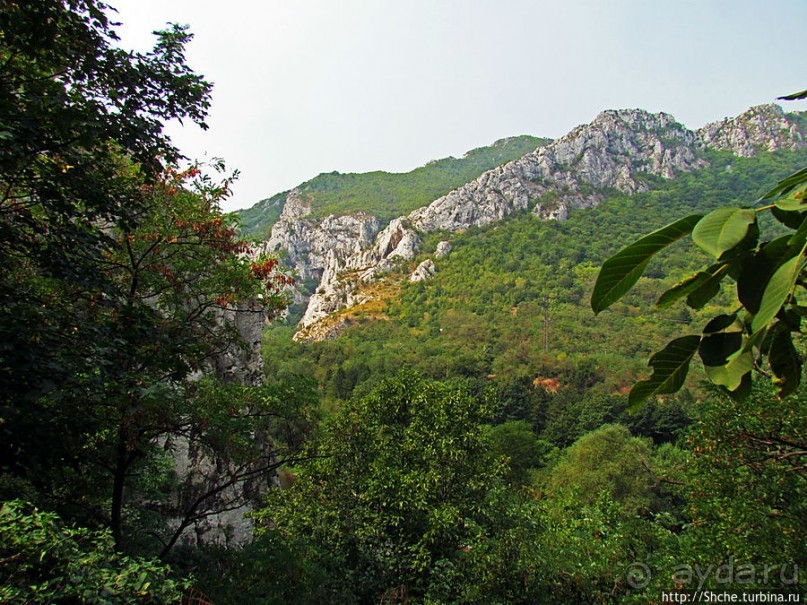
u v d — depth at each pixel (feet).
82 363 18.43
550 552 39.55
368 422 54.03
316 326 346.13
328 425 51.83
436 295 359.87
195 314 31.01
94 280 19.83
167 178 29.14
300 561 33.71
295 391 30.22
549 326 281.33
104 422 22.25
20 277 21.81
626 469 87.15
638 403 5.35
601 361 213.87
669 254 315.78
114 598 15.03
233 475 30.07
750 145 523.70
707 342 4.97
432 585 40.42
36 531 15.31
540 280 351.25
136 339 22.27
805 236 4.04
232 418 28.76
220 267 31.19
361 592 40.78
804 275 4.45
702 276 4.74
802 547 27.91
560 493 56.24
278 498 49.96
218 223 30.45
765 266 4.24
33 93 17.17
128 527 29.12
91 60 19.47
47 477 18.71
